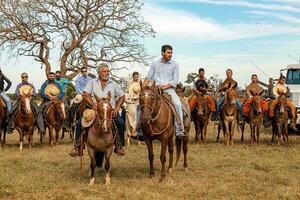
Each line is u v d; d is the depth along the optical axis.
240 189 8.88
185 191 8.62
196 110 16.77
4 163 11.95
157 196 8.16
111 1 38.53
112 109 8.65
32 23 38.16
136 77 16.80
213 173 10.59
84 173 10.52
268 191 8.68
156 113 9.29
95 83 9.43
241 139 18.27
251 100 17.08
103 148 8.96
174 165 11.61
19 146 16.44
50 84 16.77
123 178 9.89
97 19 38.88
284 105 16.66
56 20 38.88
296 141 18.58
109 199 7.99
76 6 38.38
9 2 37.25
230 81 17.02
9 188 8.74
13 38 37.59
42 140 19.02
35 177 9.93
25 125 15.20
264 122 17.27
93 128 8.85
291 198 8.12
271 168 11.38
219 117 17.36
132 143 17.59
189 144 16.97
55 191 8.48
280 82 17.62
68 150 15.04
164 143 9.55
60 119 16.48
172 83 10.16
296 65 22.11
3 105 15.27
